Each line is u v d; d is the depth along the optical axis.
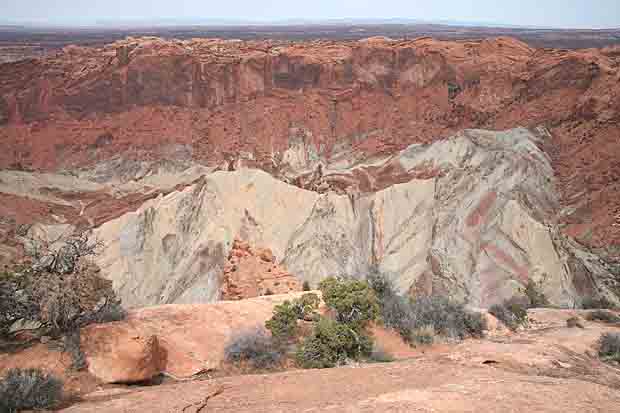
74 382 9.63
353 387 9.03
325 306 14.86
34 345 10.57
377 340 13.98
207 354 11.73
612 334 16.42
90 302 11.32
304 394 8.77
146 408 8.09
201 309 13.49
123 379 10.01
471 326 16.64
